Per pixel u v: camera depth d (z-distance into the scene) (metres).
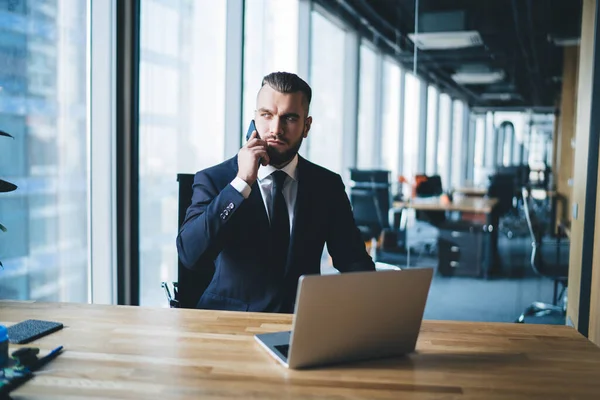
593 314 2.93
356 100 7.55
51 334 1.34
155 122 3.33
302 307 1.10
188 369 1.13
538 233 4.04
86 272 3.02
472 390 1.05
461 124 10.09
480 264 5.73
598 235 2.90
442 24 7.50
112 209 2.99
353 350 1.18
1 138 2.48
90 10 2.88
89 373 1.10
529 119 9.59
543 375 1.13
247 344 1.29
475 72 9.56
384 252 6.57
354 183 6.00
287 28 5.76
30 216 2.67
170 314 1.54
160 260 3.49
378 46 7.89
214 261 1.87
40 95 2.67
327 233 1.94
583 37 3.27
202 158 3.72
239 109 3.75
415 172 8.37
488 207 5.88
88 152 2.96
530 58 8.73
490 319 4.28
